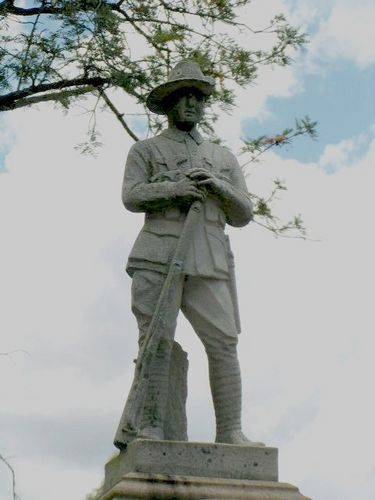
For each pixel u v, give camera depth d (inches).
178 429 218.1
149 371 209.0
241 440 210.5
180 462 197.0
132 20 356.8
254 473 199.5
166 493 190.9
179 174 226.8
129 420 204.2
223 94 342.6
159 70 344.8
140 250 221.8
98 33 334.6
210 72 350.0
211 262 221.1
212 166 231.0
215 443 199.9
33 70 331.0
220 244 224.7
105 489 211.6
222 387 217.5
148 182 229.0
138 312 219.1
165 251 220.2
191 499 191.3
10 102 337.4
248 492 194.7
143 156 230.7
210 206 225.3
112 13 341.7
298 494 197.0
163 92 234.8
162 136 234.4
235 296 225.9
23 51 331.0
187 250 217.9
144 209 224.5
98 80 346.3
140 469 195.2
